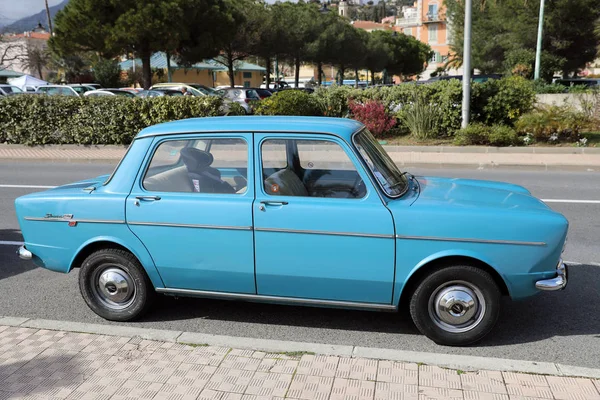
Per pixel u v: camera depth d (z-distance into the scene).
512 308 4.83
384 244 3.94
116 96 16.91
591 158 13.37
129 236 4.39
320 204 4.03
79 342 4.04
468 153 14.58
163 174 4.41
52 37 27.91
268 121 4.32
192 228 4.23
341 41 42.94
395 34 65.62
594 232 7.27
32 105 16.83
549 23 28.98
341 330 4.44
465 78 14.98
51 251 4.65
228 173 4.29
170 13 26.88
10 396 3.35
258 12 35.44
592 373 3.50
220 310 4.86
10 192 10.66
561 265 4.10
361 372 3.56
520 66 28.78
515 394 3.30
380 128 16.16
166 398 3.31
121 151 16.03
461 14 36.06
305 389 3.37
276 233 4.08
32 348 3.95
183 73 52.88
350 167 4.10
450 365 3.62
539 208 4.09
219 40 30.56
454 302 3.98
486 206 3.99
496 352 4.02
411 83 16.81
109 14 27.25
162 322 4.63
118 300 4.60
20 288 5.53
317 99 17.23
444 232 3.88
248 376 3.53
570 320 4.57
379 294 4.07
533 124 15.02
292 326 4.53
